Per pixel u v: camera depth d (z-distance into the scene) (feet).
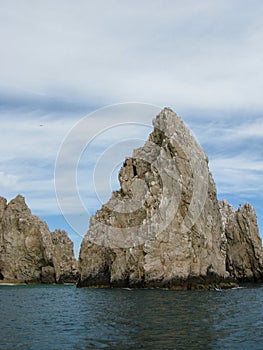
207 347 82.38
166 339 89.25
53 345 86.17
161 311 130.62
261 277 312.91
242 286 253.03
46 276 357.82
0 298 199.00
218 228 259.60
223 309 135.44
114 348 82.48
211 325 104.94
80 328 104.68
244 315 122.21
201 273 229.25
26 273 364.17
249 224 319.27
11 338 93.50
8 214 373.40
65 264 366.63
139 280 227.61
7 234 369.30
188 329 99.76
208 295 182.39
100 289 238.89
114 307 143.74
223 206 355.97
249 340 88.28
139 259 230.07
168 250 225.35
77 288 260.62
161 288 219.61
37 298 195.83
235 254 323.57
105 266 261.24
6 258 365.81
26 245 364.38
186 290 213.05
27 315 131.44
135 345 84.48
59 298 191.83
